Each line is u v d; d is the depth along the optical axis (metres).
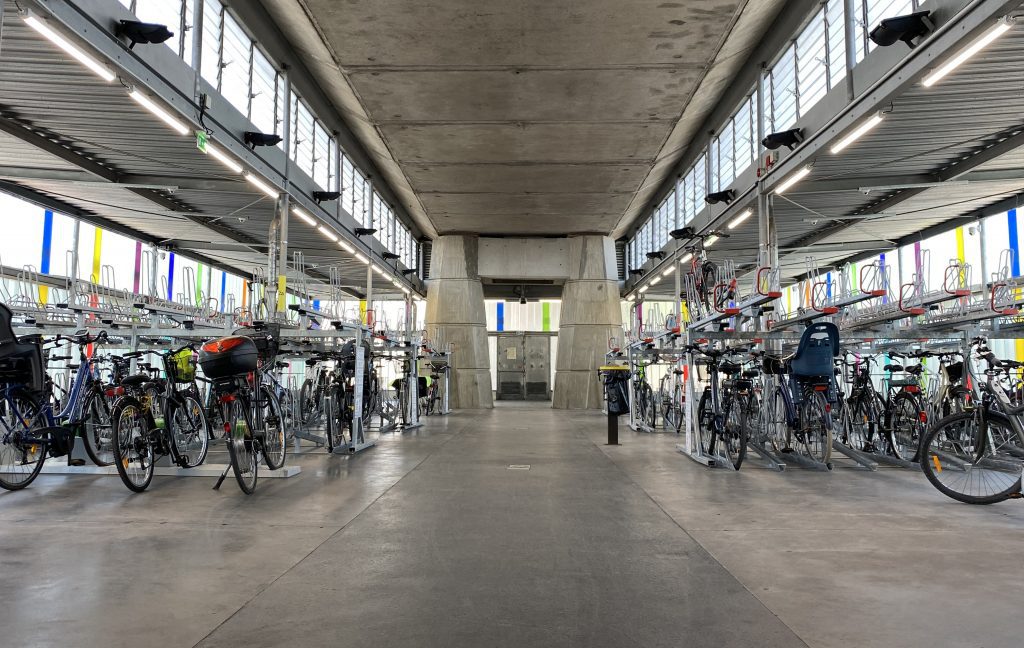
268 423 4.75
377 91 8.26
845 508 3.74
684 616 2.04
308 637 1.87
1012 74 4.88
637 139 9.86
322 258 12.22
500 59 7.40
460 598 2.20
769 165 7.48
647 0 6.27
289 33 7.62
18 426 4.16
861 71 5.57
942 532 3.14
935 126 5.96
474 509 3.70
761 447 5.75
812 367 5.09
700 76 7.82
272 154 7.61
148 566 2.54
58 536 3.01
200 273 12.43
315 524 3.29
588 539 3.02
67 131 6.16
